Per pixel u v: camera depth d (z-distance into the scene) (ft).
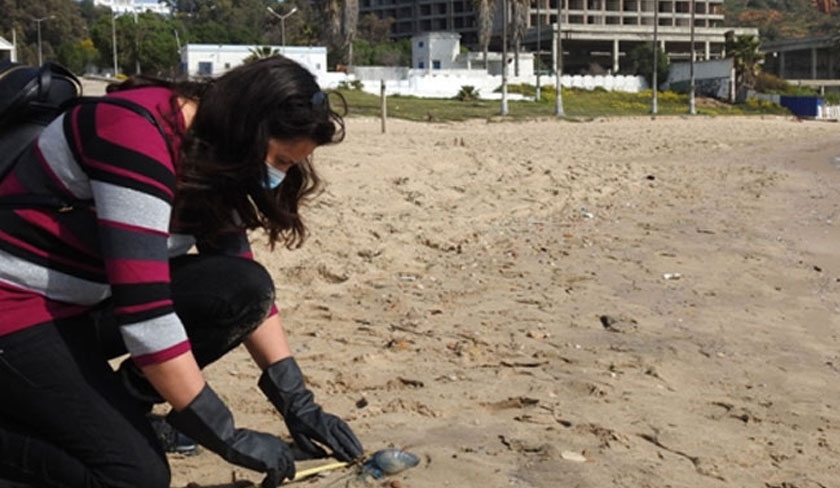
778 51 409.08
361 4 433.07
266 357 9.85
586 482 10.89
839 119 202.28
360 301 19.43
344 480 10.62
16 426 8.31
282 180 8.68
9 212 7.93
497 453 11.66
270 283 9.39
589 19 373.81
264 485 9.01
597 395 14.08
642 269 23.56
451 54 259.60
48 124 8.18
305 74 8.18
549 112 152.35
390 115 110.52
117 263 7.75
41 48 297.94
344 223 26.14
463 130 87.56
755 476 11.50
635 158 57.41
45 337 8.04
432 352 15.97
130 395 8.50
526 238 27.09
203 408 8.25
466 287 20.98
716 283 22.47
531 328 17.76
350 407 13.28
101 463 8.16
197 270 9.15
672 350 16.74
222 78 8.12
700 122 128.26
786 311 20.30
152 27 255.70
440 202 31.68
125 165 7.68
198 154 8.00
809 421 13.62
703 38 357.82
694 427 13.01
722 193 39.50
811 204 36.91
